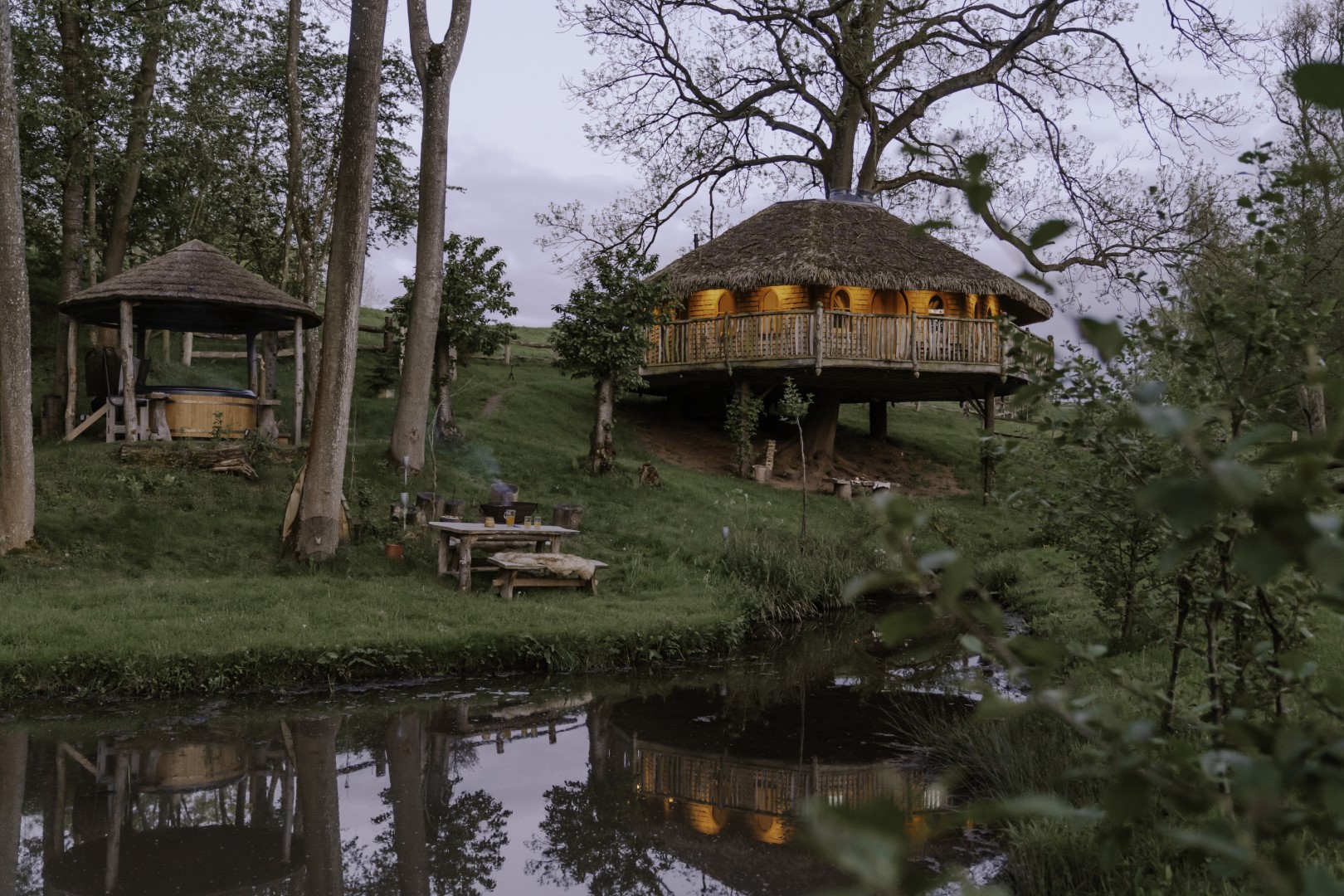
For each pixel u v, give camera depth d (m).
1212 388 3.13
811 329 21.66
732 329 22.41
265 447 16.66
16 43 18.17
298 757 7.47
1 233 12.12
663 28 26.84
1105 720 1.19
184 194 25.64
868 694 9.65
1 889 5.07
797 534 16.86
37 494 13.99
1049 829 4.89
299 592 11.70
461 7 17.89
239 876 5.32
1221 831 0.89
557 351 19.45
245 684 9.19
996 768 5.93
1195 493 0.68
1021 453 3.81
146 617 10.23
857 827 0.58
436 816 6.35
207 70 22.48
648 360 23.52
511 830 6.12
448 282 19.67
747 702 9.40
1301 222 3.31
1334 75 0.57
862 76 26.06
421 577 13.29
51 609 10.23
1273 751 0.98
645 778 7.14
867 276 21.88
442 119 17.78
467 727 8.38
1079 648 1.81
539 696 9.50
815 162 29.66
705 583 14.12
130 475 14.91
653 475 19.17
